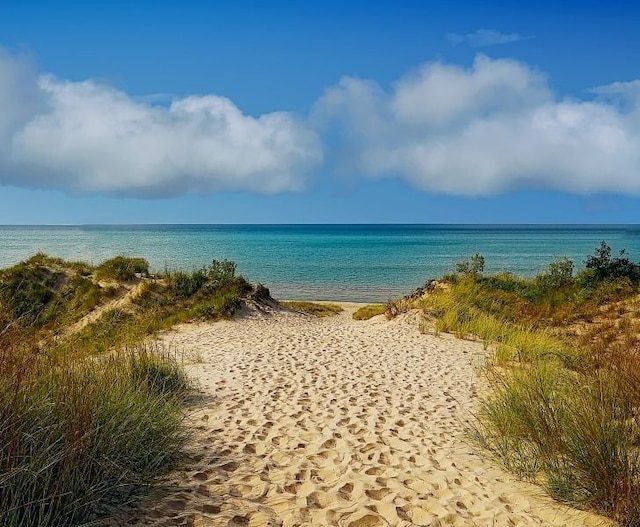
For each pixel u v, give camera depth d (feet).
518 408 19.88
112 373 19.56
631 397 17.78
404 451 18.92
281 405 24.61
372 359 36.17
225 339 45.93
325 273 163.02
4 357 13.12
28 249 263.08
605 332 41.88
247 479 15.60
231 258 214.28
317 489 15.20
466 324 47.60
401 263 197.26
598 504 14.08
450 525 13.32
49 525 10.90
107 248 276.00
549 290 58.75
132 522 12.01
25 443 11.63
